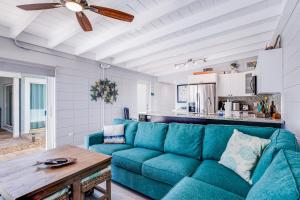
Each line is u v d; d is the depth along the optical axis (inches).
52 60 149.0
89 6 72.1
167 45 156.1
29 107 222.1
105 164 74.7
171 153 92.4
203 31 135.6
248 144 66.4
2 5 93.0
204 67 251.8
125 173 89.0
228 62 234.5
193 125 94.1
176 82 283.9
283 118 110.1
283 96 109.2
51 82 154.8
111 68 210.8
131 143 112.9
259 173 52.1
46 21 114.0
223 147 78.7
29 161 72.2
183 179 60.3
